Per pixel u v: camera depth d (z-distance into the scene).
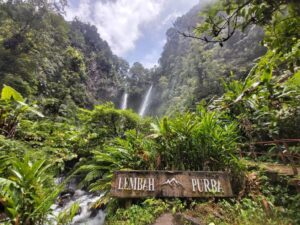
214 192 2.74
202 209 2.53
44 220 2.48
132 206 2.62
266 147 4.64
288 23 1.53
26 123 5.95
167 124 3.62
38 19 23.84
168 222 2.33
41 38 24.95
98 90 55.78
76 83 34.47
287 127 4.22
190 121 3.71
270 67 2.62
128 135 4.15
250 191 2.81
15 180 2.65
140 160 3.40
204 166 3.19
